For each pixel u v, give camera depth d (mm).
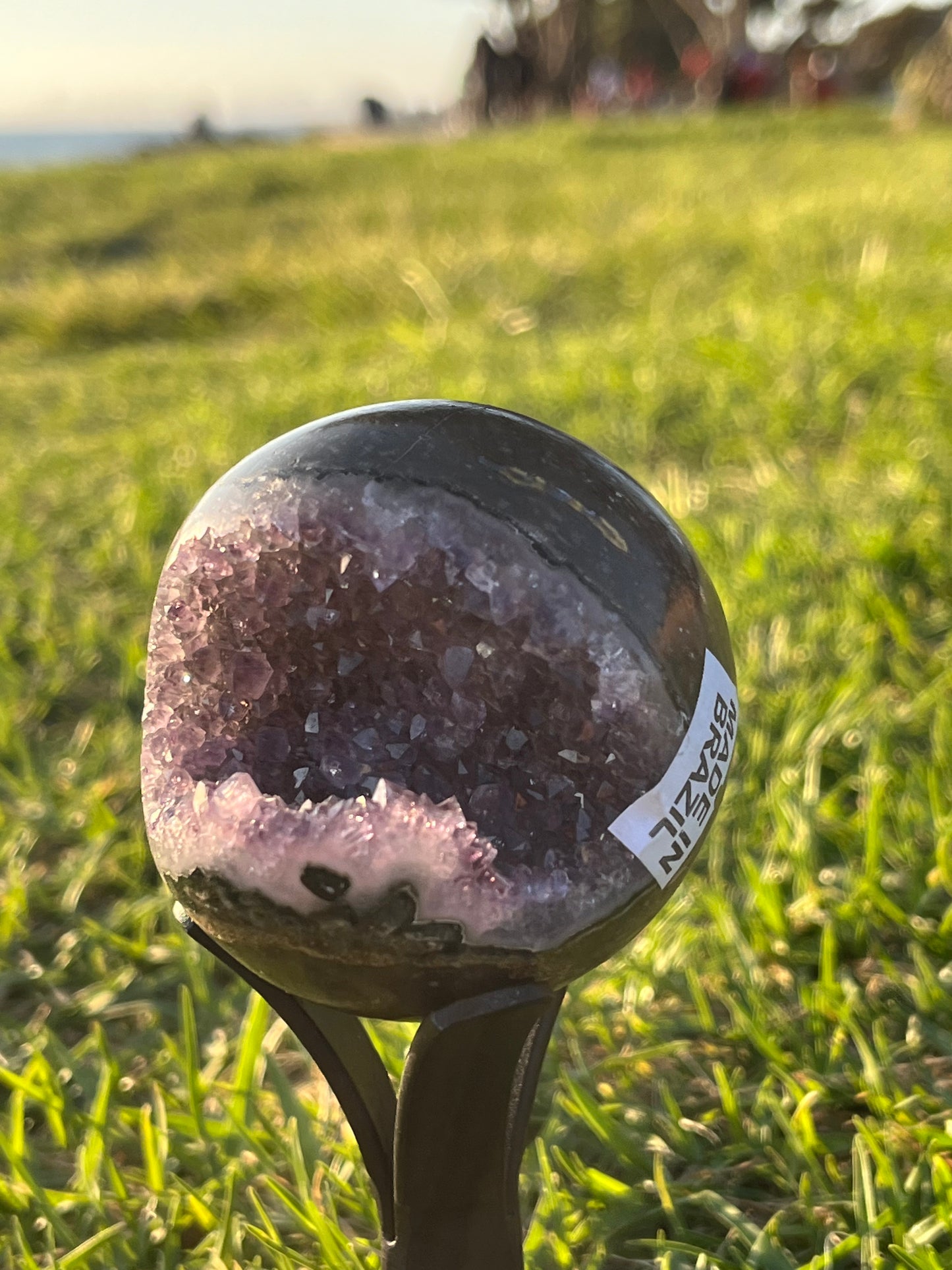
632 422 844
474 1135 200
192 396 1205
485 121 6457
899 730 462
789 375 879
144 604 665
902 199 1670
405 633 179
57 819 477
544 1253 282
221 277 1948
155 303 1843
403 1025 339
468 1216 208
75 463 995
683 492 702
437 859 181
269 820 184
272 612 183
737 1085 326
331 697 181
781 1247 285
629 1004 349
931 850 395
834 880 385
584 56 6441
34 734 557
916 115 3291
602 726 183
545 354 1129
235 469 196
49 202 2955
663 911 378
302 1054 359
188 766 191
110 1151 330
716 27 5566
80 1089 352
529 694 180
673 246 1529
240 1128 305
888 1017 338
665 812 189
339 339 1393
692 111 5137
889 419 773
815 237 1467
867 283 1140
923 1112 307
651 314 1248
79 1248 286
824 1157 301
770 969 361
